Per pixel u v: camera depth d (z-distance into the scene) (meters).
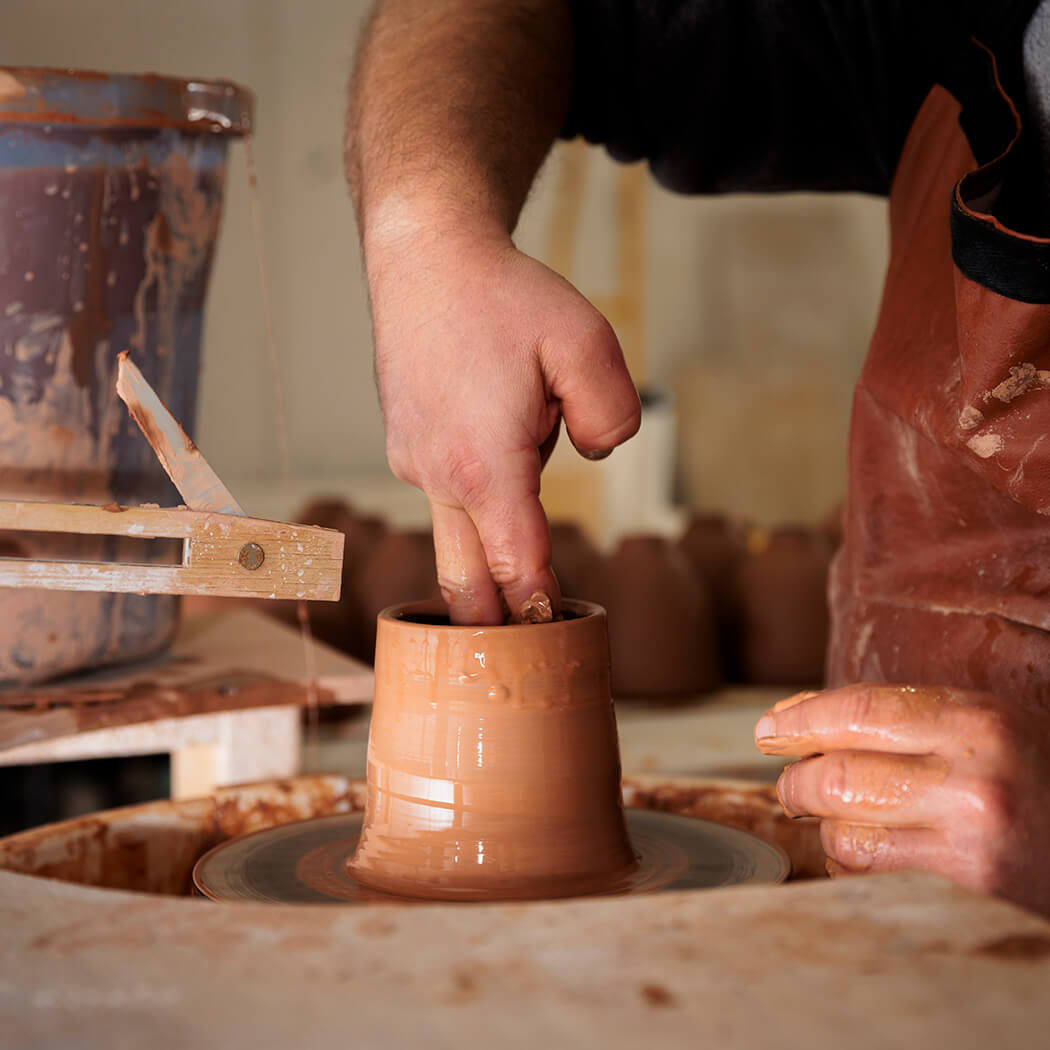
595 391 0.87
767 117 1.28
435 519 0.92
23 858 0.91
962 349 0.86
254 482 5.12
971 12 0.99
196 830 1.06
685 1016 0.45
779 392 5.42
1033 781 0.65
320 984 0.48
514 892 0.80
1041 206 0.95
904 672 1.03
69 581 0.79
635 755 1.69
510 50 1.13
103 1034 0.45
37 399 1.18
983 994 0.46
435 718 0.82
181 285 1.29
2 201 1.13
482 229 0.92
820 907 0.54
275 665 1.38
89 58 4.73
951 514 1.00
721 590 2.21
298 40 5.00
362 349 5.24
